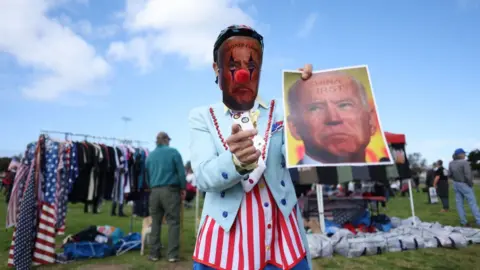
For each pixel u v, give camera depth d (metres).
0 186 18.81
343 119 1.26
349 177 5.76
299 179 5.79
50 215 4.22
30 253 3.94
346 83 1.31
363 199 6.84
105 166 5.23
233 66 1.18
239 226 1.16
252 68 1.18
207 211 1.22
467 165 6.84
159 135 4.60
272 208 1.21
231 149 1.00
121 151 5.55
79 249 4.53
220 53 1.20
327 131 1.25
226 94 1.19
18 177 4.14
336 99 1.29
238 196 1.17
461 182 6.83
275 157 1.25
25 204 3.97
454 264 4.05
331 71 1.33
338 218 6.65
